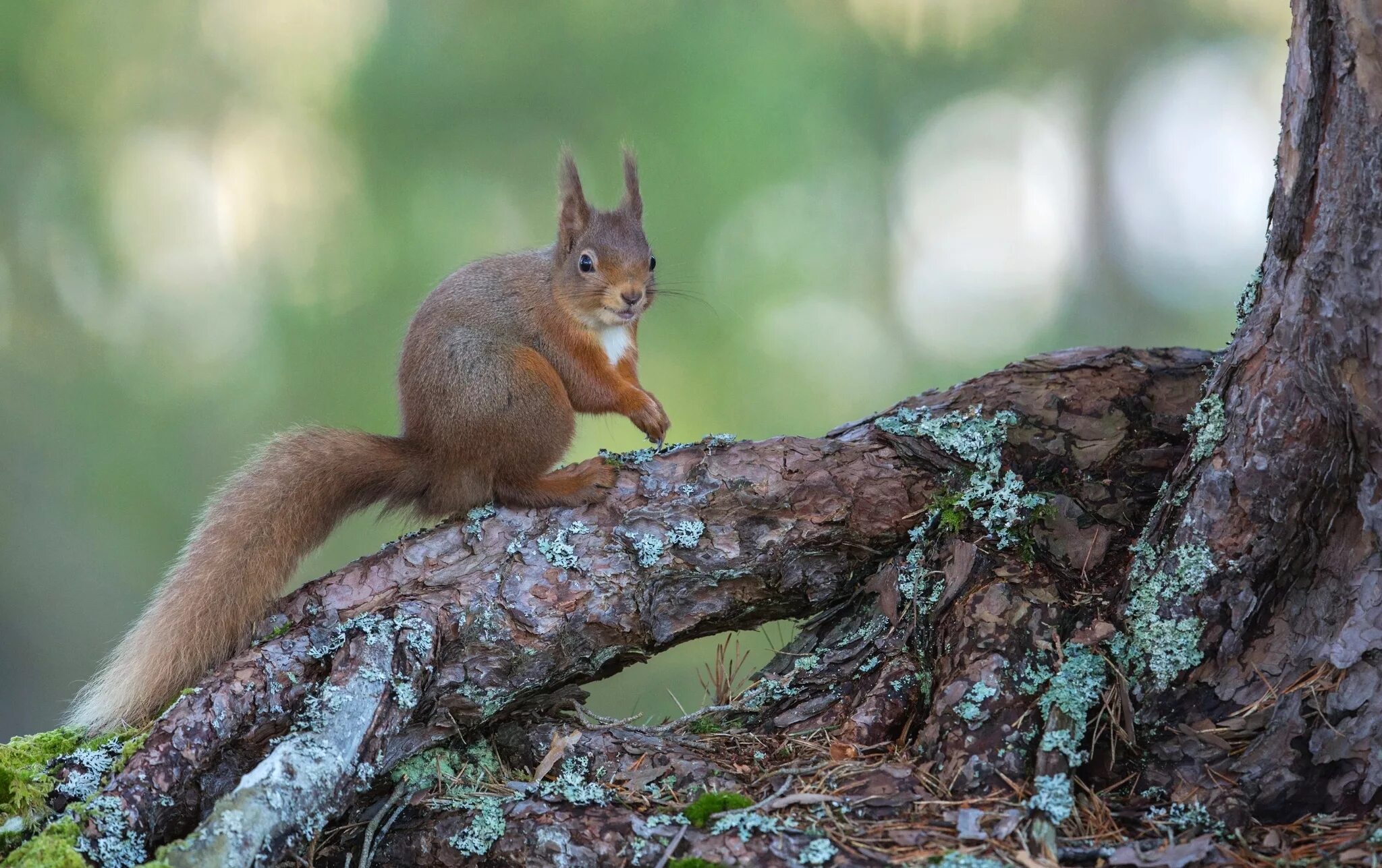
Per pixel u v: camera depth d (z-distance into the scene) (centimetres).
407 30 1992
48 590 2031
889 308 2250
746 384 2031
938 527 805
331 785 673
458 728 757
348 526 2077
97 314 2097
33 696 2009
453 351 905
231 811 633
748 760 754
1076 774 696
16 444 2033
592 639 785
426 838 717
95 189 2061
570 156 1032
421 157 2016
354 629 740
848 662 809
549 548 792
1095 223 2522
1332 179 643
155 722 732
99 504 2061
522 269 986
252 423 2062
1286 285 693
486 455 891
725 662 991
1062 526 790
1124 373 842
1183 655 704
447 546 799
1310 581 696
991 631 736
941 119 2380
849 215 2198
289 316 2039
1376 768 661
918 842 651
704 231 2012
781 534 807
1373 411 647
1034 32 2323
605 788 730
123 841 669
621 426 1936
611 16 1994
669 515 803
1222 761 684
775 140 2034
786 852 648
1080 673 710
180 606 798
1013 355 2336
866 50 2203
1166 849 636
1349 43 623
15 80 2030
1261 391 701
